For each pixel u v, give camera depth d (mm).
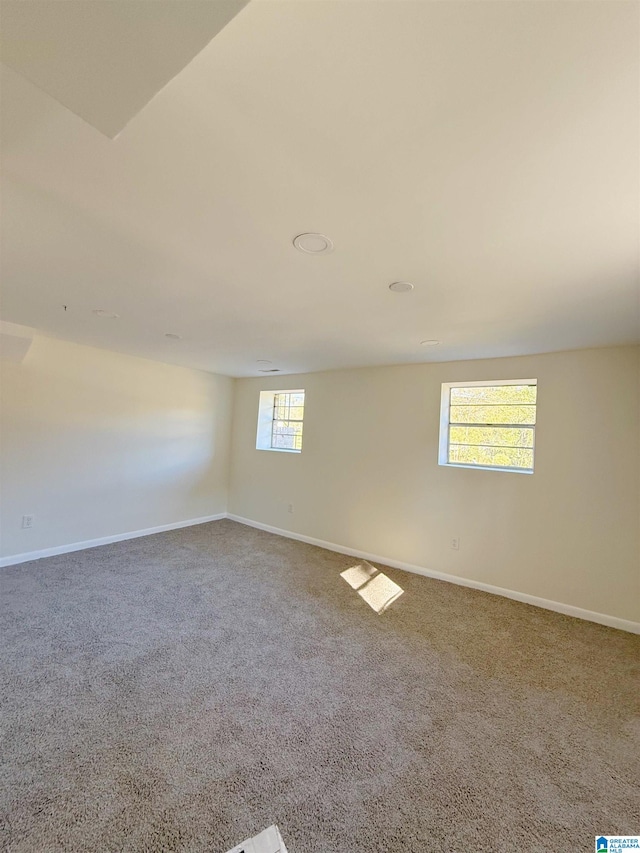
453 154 1002
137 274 1915
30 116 907
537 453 3262
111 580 3297
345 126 924
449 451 3885
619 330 2512
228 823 1299
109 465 4266
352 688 2035
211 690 1969
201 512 5324
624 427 2910
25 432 3605
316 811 1355
